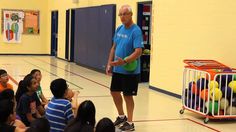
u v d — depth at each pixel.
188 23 8.10
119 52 5.50
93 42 13.33
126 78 5.42
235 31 6.78
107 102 7.48
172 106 7.43
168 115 6.62
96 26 13.02
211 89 6.14
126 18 5.41
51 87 4.01
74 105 4.61
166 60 8.95
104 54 12.30
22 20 19.39
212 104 6.11
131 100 5.52
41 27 19.88
